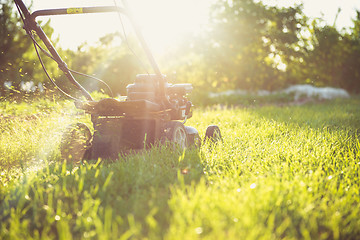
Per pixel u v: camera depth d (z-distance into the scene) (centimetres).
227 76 2145
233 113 1196
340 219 315
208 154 527
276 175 402
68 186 395
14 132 667
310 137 651
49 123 645
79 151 574
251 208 302
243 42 2083
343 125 870
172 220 307
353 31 2341
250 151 552
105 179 397
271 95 2159
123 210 339
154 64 530
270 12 2086
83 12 503
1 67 566
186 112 658
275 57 2172
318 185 385
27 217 345
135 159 475
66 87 628
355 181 424
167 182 412
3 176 472
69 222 330
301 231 298
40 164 541
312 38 2203
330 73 2358
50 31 1405
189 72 2083
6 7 1281
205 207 302
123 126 573
